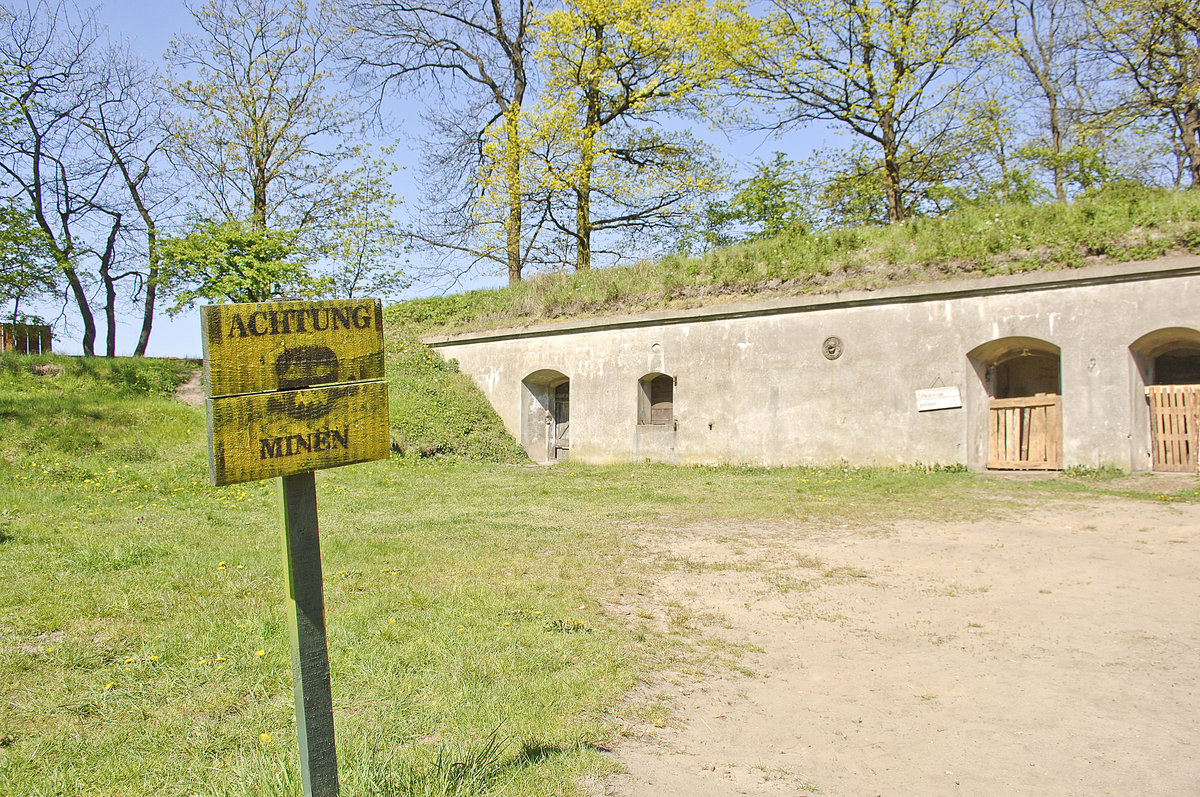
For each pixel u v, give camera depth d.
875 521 10.01
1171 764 3.90
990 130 26.00
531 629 5.71
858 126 24.41
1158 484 11.84
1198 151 23.66
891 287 15.00
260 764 3.51
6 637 5.26
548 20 25.17
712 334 17.16
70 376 20.67
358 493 13.18
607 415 18.66
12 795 3.31
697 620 6.20
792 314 16.12
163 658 4.93
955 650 5.57
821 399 15.68
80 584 6.54
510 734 4.00
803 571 7.65
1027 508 10.56
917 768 3.88
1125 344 12.76
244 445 2.70
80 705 4.27
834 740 4.19
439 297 24.06
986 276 14.16
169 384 21.66
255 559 7.54
